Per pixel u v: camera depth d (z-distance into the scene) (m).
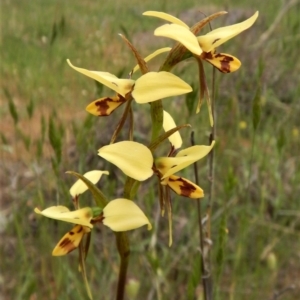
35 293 0.39
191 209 0.42
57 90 0.53
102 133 0.48
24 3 1.24
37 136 0.62
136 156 0.20
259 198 0.45
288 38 0.56
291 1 0.57
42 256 0.37
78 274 0.40
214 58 0.21
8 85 0.66
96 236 0.44
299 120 0.54
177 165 0.20
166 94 0.20
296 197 0.46
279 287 0.41
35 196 0.39
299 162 0.46
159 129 0.22
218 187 0.43
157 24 0.99
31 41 0.81
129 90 0.21
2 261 0.39
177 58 0.21
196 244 0.38
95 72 0.21
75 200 0.23
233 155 0.46
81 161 0.34
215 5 1.00
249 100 0.57
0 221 0.44
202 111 0.43
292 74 0.61
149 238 0.38
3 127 0.65
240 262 0.40
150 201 0.33
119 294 0.23
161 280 0.36
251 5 0.88
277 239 0.41
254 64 0.59
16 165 0.49
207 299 0.27
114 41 0.68
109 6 1.10
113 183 0.33
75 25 0.89
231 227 0.44
